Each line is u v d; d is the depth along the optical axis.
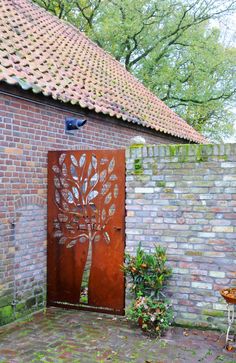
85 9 20.45
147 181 5.78
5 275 5.70
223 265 5.35
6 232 5.72
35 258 6.32
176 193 5.61
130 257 5.80
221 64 21.50
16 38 8.20
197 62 21.14
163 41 21.25
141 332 5.34
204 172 5.45
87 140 7.84
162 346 4.89
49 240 6.53
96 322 5.75
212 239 5.41
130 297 5.95
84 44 12.62
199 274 5.47
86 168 6.25
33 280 6.27
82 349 4.80
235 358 4.54
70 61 9.70
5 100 5.70
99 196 6.16
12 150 5.84
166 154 5.66
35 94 6.17
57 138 6.86
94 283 6.19
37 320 5.86
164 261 5.54
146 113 10.95
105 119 8.43
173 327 5.54
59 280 6.47
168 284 5.62
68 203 6.40
